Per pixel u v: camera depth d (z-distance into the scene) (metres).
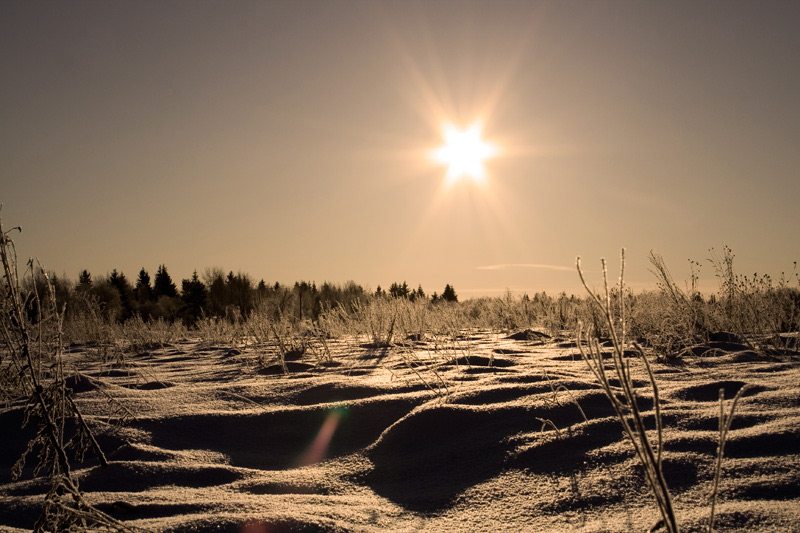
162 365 8.12
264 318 10.88
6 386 3.34
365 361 7.33
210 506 2.64
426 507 2.64
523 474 2.83
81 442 3.21
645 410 3.55
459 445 3.30
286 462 3.52
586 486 2.59
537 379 4.86
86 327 11.38
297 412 4.18
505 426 3.46
